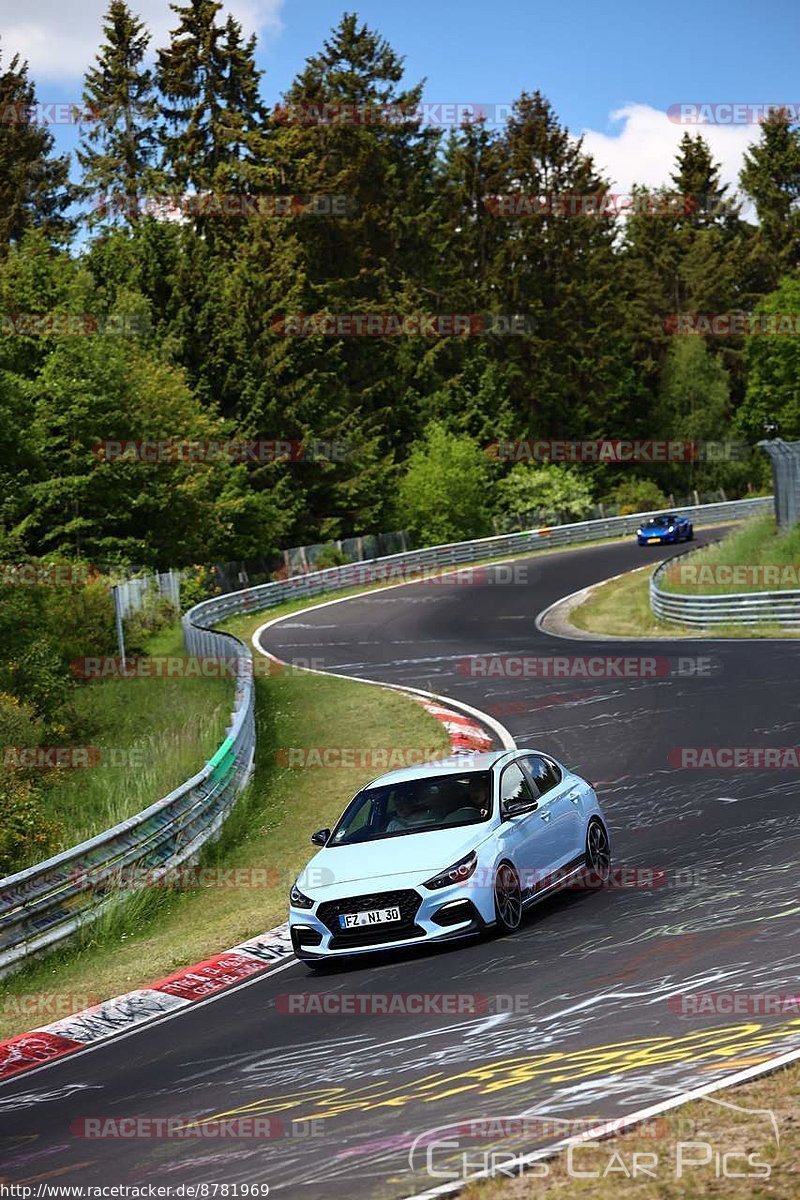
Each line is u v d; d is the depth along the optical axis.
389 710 25.22
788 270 111.75
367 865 10.56
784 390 95.12
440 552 60.84
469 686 27.61
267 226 70.88
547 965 9.35
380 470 69.12
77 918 13.77
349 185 83.38
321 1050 8.28
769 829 13.27
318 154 83.38
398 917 10.20
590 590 47.66
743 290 112.38
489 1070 7.09
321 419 66.25
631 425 99.75
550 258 95.19
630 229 108.81
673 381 98.38
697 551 43.22
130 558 46.94
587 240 96.31
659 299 104.25
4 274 51.81
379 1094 7.04
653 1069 6.54
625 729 20.97
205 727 23.12
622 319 99.38
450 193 94.44
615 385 96.94
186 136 81.75
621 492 86.56
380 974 10.15
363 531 68.19
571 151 96.75
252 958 11.88
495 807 11.01
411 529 70.06
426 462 71.56
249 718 21.80
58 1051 10.13
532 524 75.50
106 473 46.59
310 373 65.56
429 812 11.12
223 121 82.00
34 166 83.62
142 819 15.11
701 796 15.64
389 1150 6.02
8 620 28.45
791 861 11.59
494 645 34.72
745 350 99.62
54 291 51.41
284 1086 7.62
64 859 13.81
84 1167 6.74
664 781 16.91
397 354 82.06
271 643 40.19
